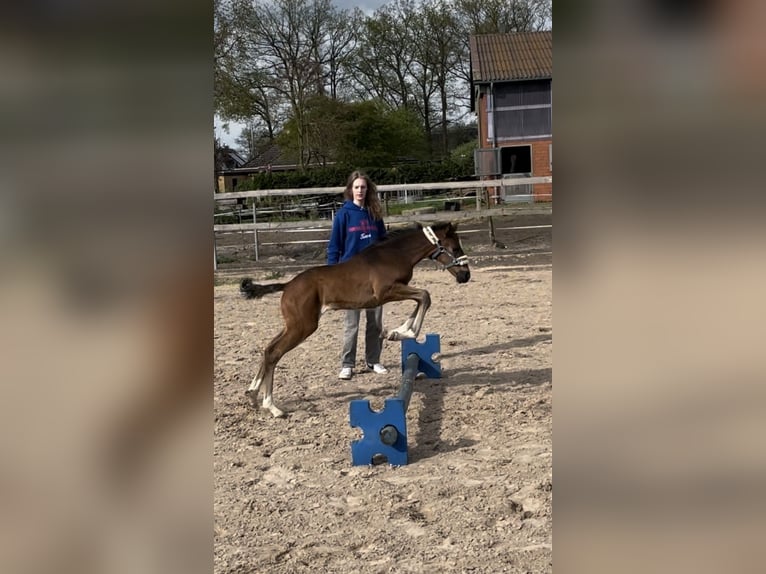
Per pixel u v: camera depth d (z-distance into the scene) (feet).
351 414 12.44
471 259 38.73
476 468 12.02
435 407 15.70
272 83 79.97
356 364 19.95
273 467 12.57
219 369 19.65
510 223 53.72
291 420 15.25
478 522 9.89
